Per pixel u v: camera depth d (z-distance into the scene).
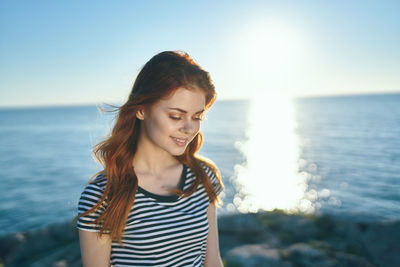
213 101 1.59
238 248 7.99
